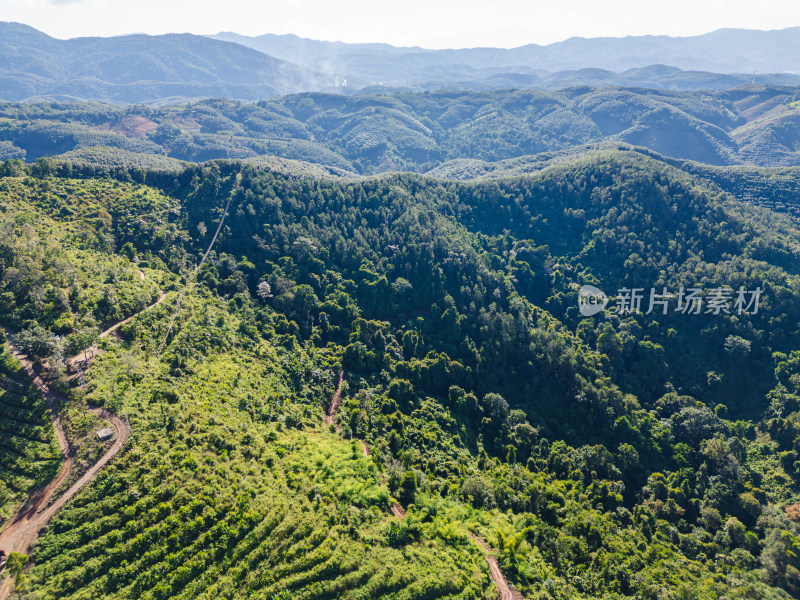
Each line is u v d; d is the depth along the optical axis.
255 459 84.31
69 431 78.44
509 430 123.56
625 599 78.50
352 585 67.94
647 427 131.75
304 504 77.62
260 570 67.50
